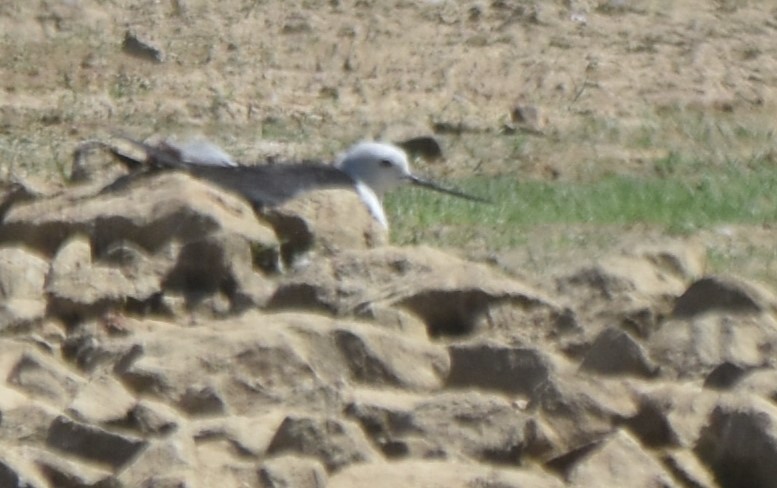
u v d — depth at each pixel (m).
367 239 15.53
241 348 12.19
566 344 13.21
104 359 12.81
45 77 23.97
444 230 17.16
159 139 19.44
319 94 23.69
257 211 15.30
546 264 15.62
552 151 21.14
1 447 11.38
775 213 18.34
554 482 10.90
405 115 22.73
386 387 12.32
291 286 13.77
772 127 22.86
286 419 11.30
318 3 27.12
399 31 25.94
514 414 11.51
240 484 10.79
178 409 11.95
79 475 11.08
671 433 11.59
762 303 13.09
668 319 13.34
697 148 21.84
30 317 13.67
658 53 25.27
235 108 22.70
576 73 24.30
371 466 10.98
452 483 10.79
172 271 14.22
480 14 26.53
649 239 16.78
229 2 27.12
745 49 25.67
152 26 26.12
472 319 13.37
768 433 11.24
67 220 14.80
